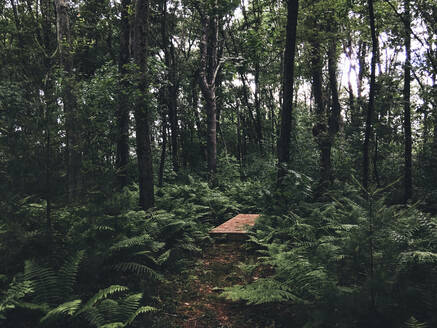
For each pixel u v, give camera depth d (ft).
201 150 97.76
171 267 20.47
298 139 55.06
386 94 42.93
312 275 13.60
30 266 14.43
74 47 38.86
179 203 31.50
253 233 25.30
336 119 62.54
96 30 53.57
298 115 62.13
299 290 14.24
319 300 12.67
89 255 17.38
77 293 15.62
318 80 50.85
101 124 21.74
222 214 38.83
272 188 30.86
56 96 18.75
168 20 67.62
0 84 26.13
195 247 23.66
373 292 11.88
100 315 12.62
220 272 20.65
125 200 21.83
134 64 25.57
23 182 17.49
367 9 43.39
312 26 47.93
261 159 70.23
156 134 62.80
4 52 32.68
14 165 17.20
